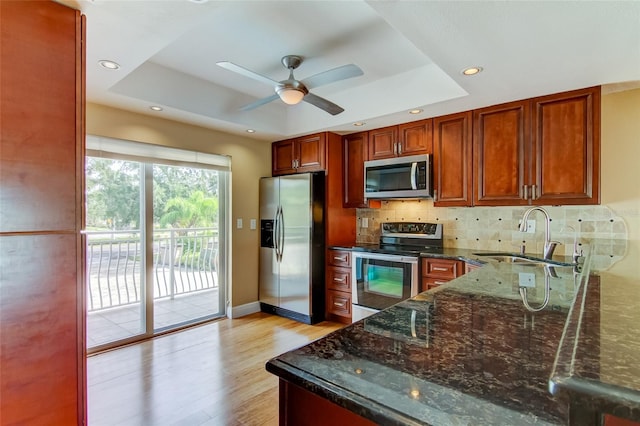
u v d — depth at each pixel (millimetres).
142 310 3271
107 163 3084
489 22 1623
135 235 3689
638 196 2564
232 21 2203
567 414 552
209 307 4180
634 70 2172
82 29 1528
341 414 748
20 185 1337
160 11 1585
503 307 1197
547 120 2662
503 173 2871
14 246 1321
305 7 2043
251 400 2199
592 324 789
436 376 697
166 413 2055
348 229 4152
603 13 1534
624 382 506
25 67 1354
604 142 2660
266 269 4148
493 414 558
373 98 3289
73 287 1471
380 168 3621
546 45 1835
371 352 825
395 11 1537
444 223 3568
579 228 2789
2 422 1287
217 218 3982
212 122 3443
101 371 2584
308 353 823
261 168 4273
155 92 2863
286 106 3992
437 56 1973
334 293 3850
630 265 1765
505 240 3180
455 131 3146
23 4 1354
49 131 1414
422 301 1284
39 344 1378
